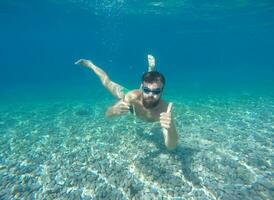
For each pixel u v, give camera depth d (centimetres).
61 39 7931
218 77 3944
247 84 2686
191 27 4347
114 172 616
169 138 458
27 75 5825
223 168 628
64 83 3659
